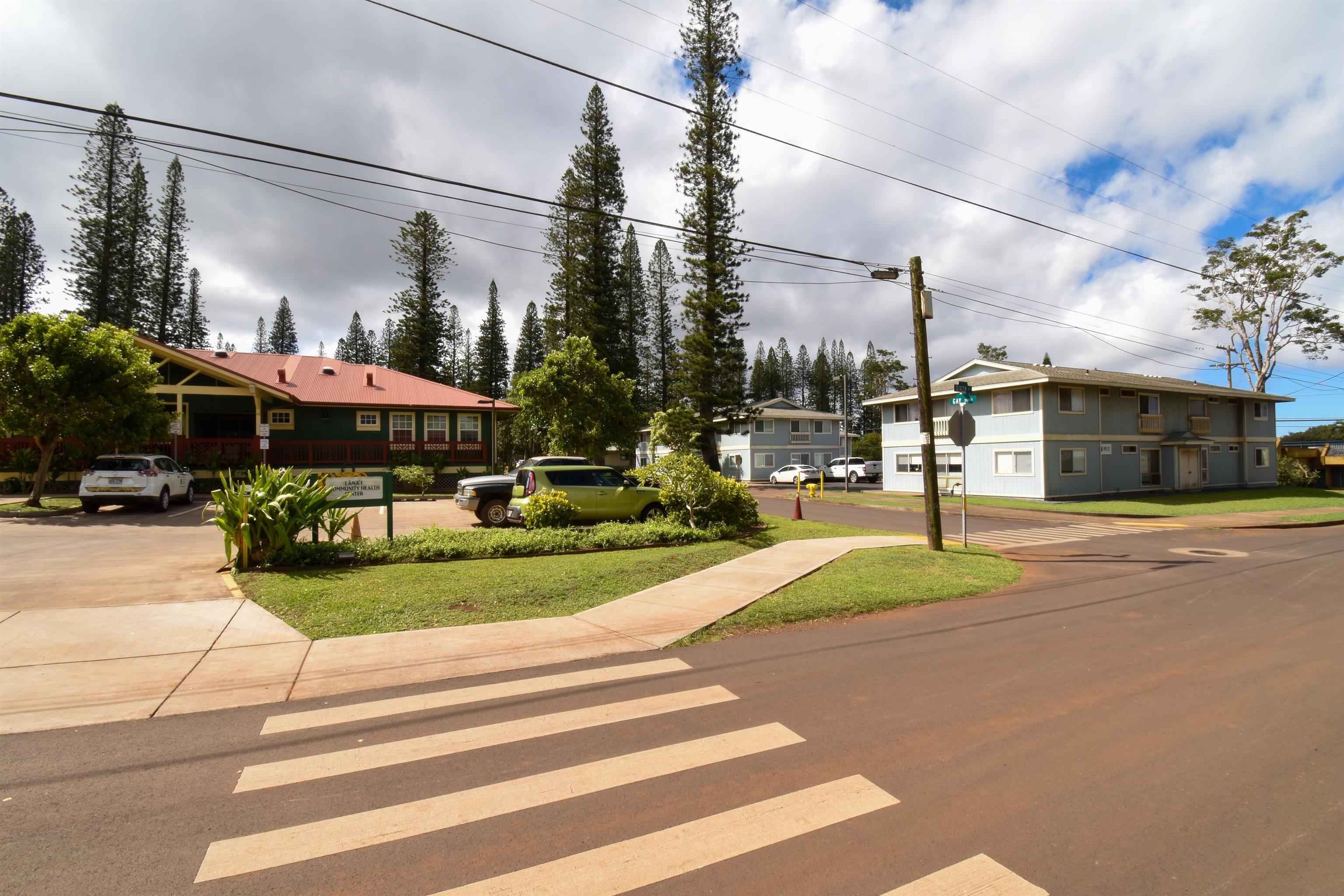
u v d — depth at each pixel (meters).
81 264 36.53
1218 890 2.80
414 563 10.30
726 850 3.07
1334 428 58.31
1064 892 2.78
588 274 43.53
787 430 52.94
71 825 3.27
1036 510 24.91
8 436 19.89
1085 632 7.36
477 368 65.00
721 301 35.69
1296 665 6.12
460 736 4.37
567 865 2.95
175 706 4.90
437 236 48.12
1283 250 44.72
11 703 4.90
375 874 2.88
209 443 26.61
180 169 43.62
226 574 9.45
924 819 3.37
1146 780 3.81
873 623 7.78
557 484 14.47
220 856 3.01
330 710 4.84
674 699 5.11
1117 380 31.17
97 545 12.39
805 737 4.38
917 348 13.60
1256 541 16.86
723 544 13.06
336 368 34.25
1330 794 3.66
